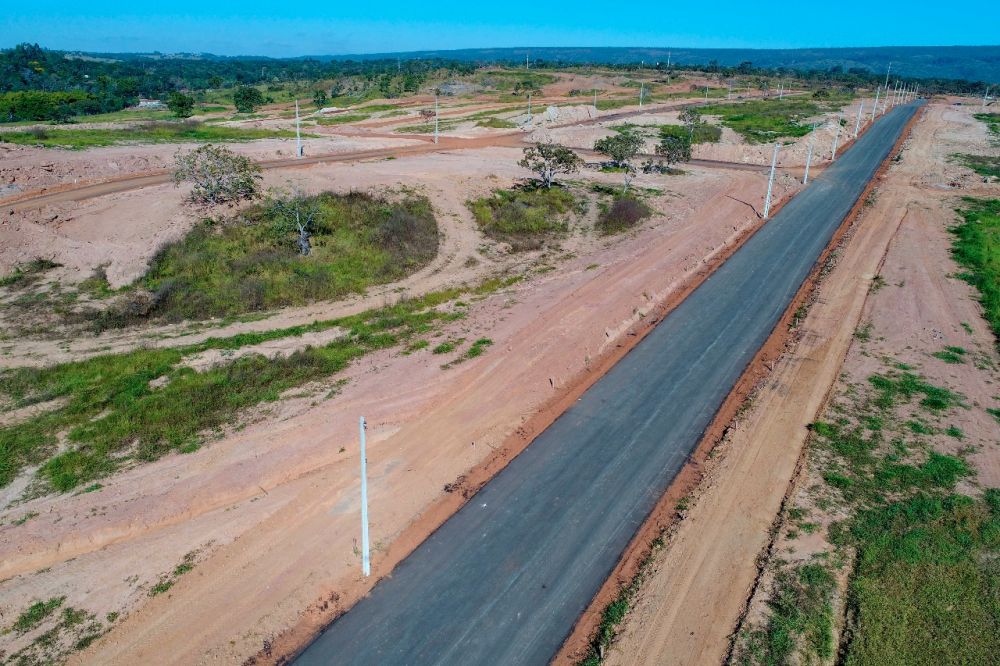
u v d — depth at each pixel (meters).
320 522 14.66
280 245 31.11
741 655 11.28
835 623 11.97
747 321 25.62
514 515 14.88
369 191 38.19
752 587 12.77
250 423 18.30
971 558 13.31
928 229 37.84
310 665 11.26
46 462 16.61
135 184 39.78
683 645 11.55
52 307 25.36
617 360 22.42
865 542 13.77
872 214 41.22
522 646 11.64
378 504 15.22
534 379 20.75
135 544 14.03
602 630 11.89
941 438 17.52
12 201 34.88
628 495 15.55
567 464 16.69
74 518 14.62
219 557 13.67
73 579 13.12
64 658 11.40
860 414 18.73
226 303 26.27
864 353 22.62
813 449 17.11
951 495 15.19
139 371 20.78
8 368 20.97
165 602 12.57
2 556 13.55
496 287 29.06
